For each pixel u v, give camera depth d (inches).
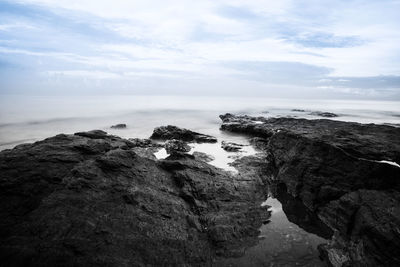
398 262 346.0
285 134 710.5
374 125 754.8
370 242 379.6
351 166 510.9
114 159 540.4
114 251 367.2
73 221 397.4
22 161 535.2
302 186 574.6
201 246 416.5
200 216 480.7
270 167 705.6
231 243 432.1
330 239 460.1
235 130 1130.0
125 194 470.3
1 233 382.0
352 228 435.2
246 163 707.4
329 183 526.6
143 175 538.3
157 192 504.7
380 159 508.4
